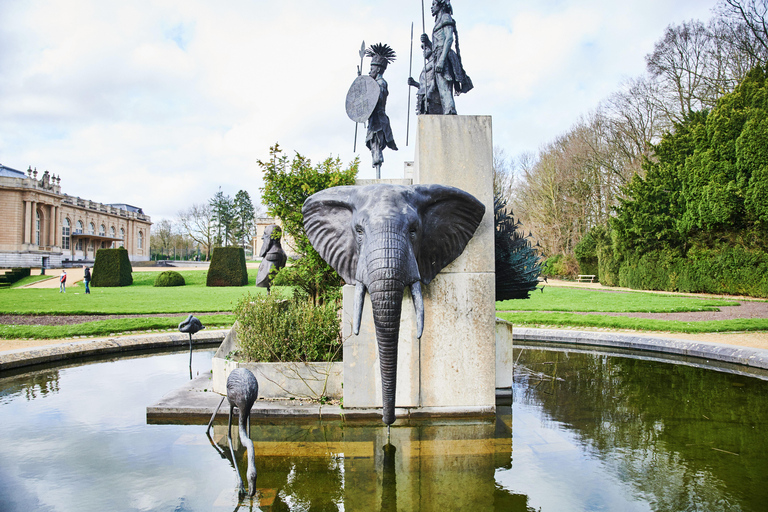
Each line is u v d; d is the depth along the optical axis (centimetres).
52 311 1545
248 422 343
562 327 1142
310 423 460
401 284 317
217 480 330
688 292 2514
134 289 3100
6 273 3772
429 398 473
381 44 770
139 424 462
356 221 366
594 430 432
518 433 425
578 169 3797
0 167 6669
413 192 388
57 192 6656
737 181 2198
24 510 288
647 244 2788
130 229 8894
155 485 323
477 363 477
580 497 298
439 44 575
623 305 1803
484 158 480
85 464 361
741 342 896
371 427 447
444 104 568
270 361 523
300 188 808
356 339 471
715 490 307
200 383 586
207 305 1825
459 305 477
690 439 406
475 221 434
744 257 2219
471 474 336
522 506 287
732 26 2566
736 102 2344
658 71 2945
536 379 649
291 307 596
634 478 327
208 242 9338
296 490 313
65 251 6744
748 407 507
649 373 689
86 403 539
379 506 288
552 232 4059
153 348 907
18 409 514
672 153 2738
